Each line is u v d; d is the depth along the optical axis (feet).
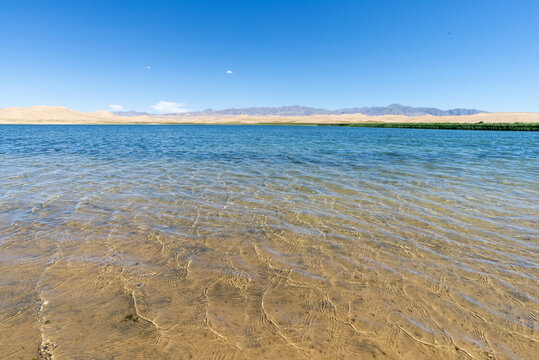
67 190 30.86
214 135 168.25
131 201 27.02
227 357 9.28
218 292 12.75
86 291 12.58
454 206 26.21
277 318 11.14
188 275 14.10
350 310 11.69
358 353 9.56
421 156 66.33
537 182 36.94
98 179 37.14
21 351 9.30
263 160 58.59
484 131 219.41
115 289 12.79
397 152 75.20
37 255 15.85
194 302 12.02
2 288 12.66
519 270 15.03
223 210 24.70
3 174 39.50
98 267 14.67
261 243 18.02
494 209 25.36
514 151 78.18
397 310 11.74
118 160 56.59
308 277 14.15
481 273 14.71
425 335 10.40
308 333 10.39
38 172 41.47
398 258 16.24
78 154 65.82
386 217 23.20
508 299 12.59
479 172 44.42
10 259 15.33
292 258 16.10
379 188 33.35
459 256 16.53
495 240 18.78
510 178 39.63
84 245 17.26
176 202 26.96
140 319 10.93
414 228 20.81
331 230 20.31
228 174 42.06
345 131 231.50
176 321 10.87
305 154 70.23
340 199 28.53
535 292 13.12
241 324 10.77
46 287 12.81
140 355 9.29
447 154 70.64
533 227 21.07
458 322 11.11
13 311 11.17
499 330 10.71
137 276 13.89
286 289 13.08
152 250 16.76
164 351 9.46
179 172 43.42
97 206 25.23
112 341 9.82
